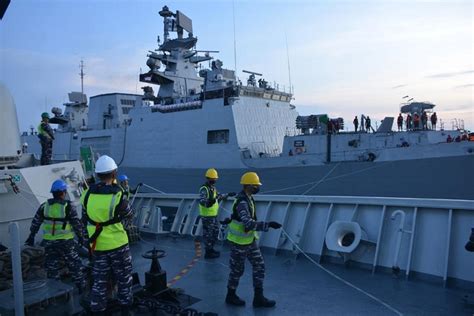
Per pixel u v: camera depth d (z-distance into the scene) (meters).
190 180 16.91
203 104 17.03
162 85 20.42
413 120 14.04
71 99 27.88
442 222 5.60
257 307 4.82
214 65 17.86
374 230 6.32
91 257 3.76
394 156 12.28
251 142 16.30
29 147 28.16
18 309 3.46
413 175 11.50
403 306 4.68
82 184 7.93
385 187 12.02
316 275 6.00
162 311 4.48
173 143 18.06
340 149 13.77
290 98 18.83
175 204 10.11
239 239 4.77
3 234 6.66
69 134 24.61
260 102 17.17
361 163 12.43
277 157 14.56
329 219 6.81
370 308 4.68
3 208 6.68
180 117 17.80
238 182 15.33
